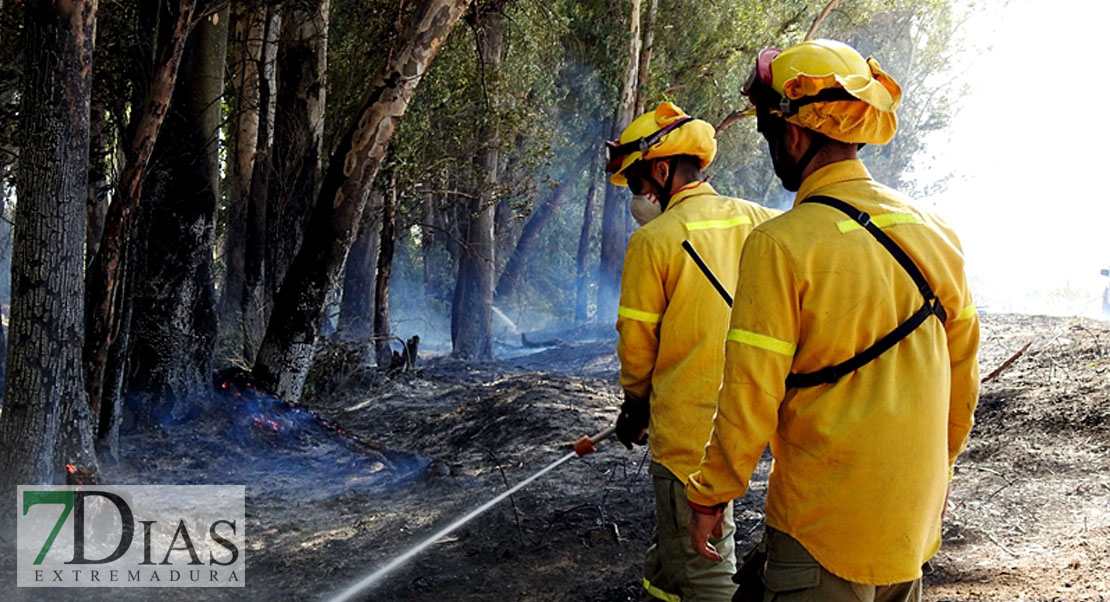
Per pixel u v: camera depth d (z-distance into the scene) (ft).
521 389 38.01
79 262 18.52
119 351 25.30
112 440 26.00
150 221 29.63
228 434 29.94
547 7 57.47
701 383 11.73
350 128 30.48
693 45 71.51
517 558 17.87
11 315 18.31
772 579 8.51
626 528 19.07
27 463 18.13
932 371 8.18
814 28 62.54
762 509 19.63
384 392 44.65
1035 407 26.32
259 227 48.14
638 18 63.21
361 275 66.90
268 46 47.09
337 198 30.83
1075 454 22.76
